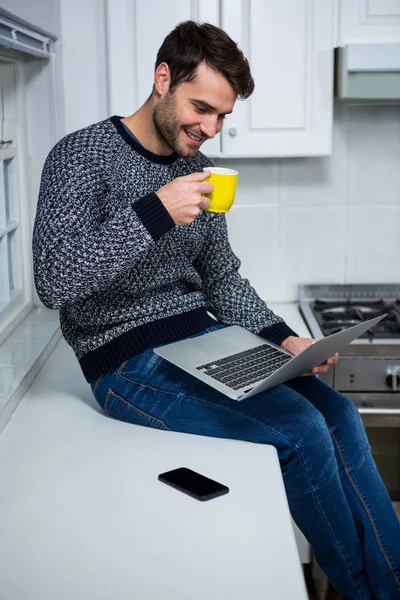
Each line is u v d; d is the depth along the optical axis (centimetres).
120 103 259
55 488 151
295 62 257
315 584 251
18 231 257
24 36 221
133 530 135
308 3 253
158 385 180
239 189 294
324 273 301
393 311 280
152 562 125
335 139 291
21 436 177
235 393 162
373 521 181
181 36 166
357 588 178
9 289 249
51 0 253
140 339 182
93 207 167
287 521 138
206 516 140
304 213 296
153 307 184
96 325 183
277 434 168
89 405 196
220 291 210
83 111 279
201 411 175
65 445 171
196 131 172
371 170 294
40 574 122
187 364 172
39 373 219
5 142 247
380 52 244
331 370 250
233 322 208
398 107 289
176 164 189
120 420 186
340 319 271
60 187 165
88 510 142
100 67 275
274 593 116
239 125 261
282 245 299
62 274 159
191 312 191
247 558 125
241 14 253
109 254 157
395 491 291
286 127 261
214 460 163
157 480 154
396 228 298
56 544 131
